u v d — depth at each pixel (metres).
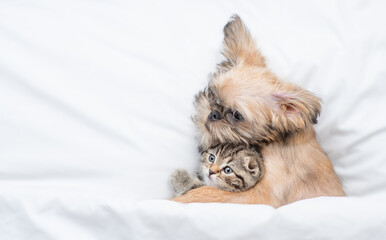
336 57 1.14
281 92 1.10
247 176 1.05
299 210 0.94
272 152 1.09
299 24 1.18
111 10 1.18
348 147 1.14
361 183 1.12
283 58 1.14
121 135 1.07
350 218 0.93
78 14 1.16
